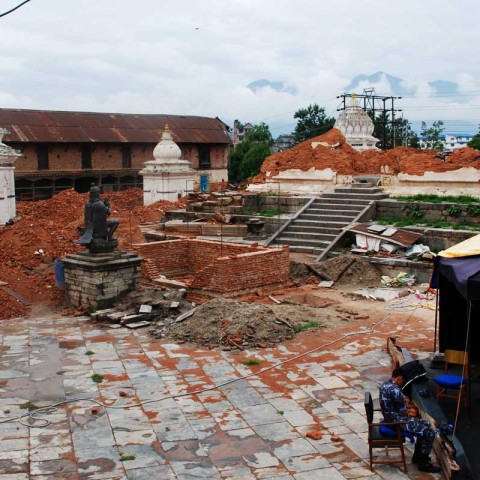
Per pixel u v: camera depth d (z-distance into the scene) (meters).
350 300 18.34
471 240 11.53
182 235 26.05
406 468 8.61
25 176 51.53
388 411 8.86
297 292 19.31
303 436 9.66
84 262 17.50
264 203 28.17
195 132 62.31
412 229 22.36
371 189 26.55
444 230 21.58
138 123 59.66
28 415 10.48
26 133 51.09
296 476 8.46
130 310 16.89
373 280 20.48
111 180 58.16
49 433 9.81
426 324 15.69
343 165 29.67
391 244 21.75
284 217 25.88
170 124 61.69
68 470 8.65
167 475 8.49
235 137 115.06
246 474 8.52
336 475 8.48
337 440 9.50
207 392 11.46
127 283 17.92
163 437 9.65
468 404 10.18
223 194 29.59
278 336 14.45
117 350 14.00
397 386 9.04
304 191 29.61
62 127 53.91
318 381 11.95
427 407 10.04
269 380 12.03
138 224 29.84
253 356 13.42
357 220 24.12
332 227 24.23
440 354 12.48
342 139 31.80
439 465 8.70
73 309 17.81
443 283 11.99
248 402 10.98
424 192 26.17
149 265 20.11
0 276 19.22
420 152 29.89
